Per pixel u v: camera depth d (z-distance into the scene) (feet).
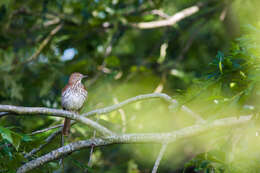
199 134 26.76
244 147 23.47
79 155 39.34
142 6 47.21
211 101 23.68
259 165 22.85
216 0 45.83
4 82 45.03
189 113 27.35
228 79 23.24
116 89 42.80
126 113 40.32
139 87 44.14
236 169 22.95
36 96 46.44
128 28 47.29
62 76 45.75
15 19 48.88
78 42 48.39
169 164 39.91
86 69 45.55
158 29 50.70
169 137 26.35
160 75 46.24
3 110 23.32
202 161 23.95
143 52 51.11
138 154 41.04
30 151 25.73
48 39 46.16
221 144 25.57
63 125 27.53
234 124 26.37
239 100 21.99
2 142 23.02
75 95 34.42
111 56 43.88
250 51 22.38
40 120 39.14
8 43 48.11
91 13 45.42
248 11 40.19
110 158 43.24
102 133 25.70
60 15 46.60
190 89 23.44
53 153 25.03
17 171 24.27
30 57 46.73
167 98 26.96
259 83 21.84
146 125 39.96
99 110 26.76
